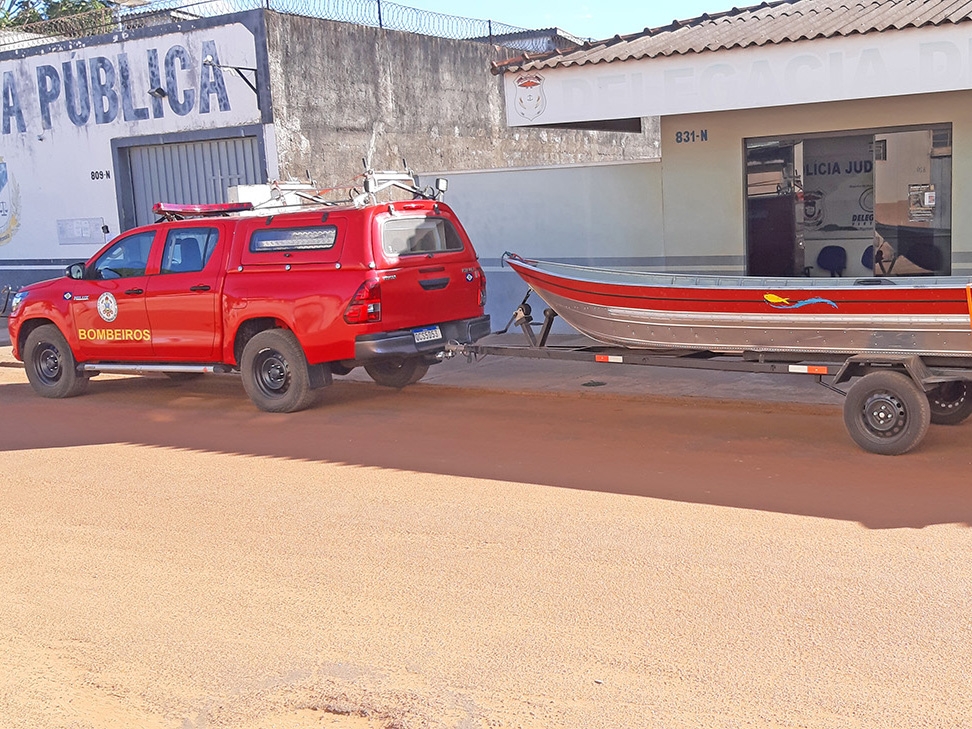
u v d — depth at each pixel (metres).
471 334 11.65
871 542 6.21
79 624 5.60
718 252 14.00
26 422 11.45
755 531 6.51
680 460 8.30
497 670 4.80
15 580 6.33
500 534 6.71
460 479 8.09
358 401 11.64
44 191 20.09
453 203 15.94
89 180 19.48
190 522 7.34
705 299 9.06
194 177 18.44
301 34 17.48
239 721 4.46
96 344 12.41
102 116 19.02
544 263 10.15
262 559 6.48
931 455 8.10
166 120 18.28
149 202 19.08
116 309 12.09
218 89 17.56
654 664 4.77
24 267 20.70
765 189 13.59
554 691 4.57
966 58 9.98
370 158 18.86
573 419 10.06
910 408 8.00
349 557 6.43
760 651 4.84
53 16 31.17
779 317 8.74
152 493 8.18
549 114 12.31
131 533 7.16
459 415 10.55
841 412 9.76
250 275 11.17
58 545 6.97
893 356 8.21
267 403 11.16
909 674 4.54
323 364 11.09
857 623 5.09
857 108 12.68
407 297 10.88
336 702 4.58
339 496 7.80
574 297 9.91
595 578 5.86
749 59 11.00
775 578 5.72
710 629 5.11
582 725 4.26
